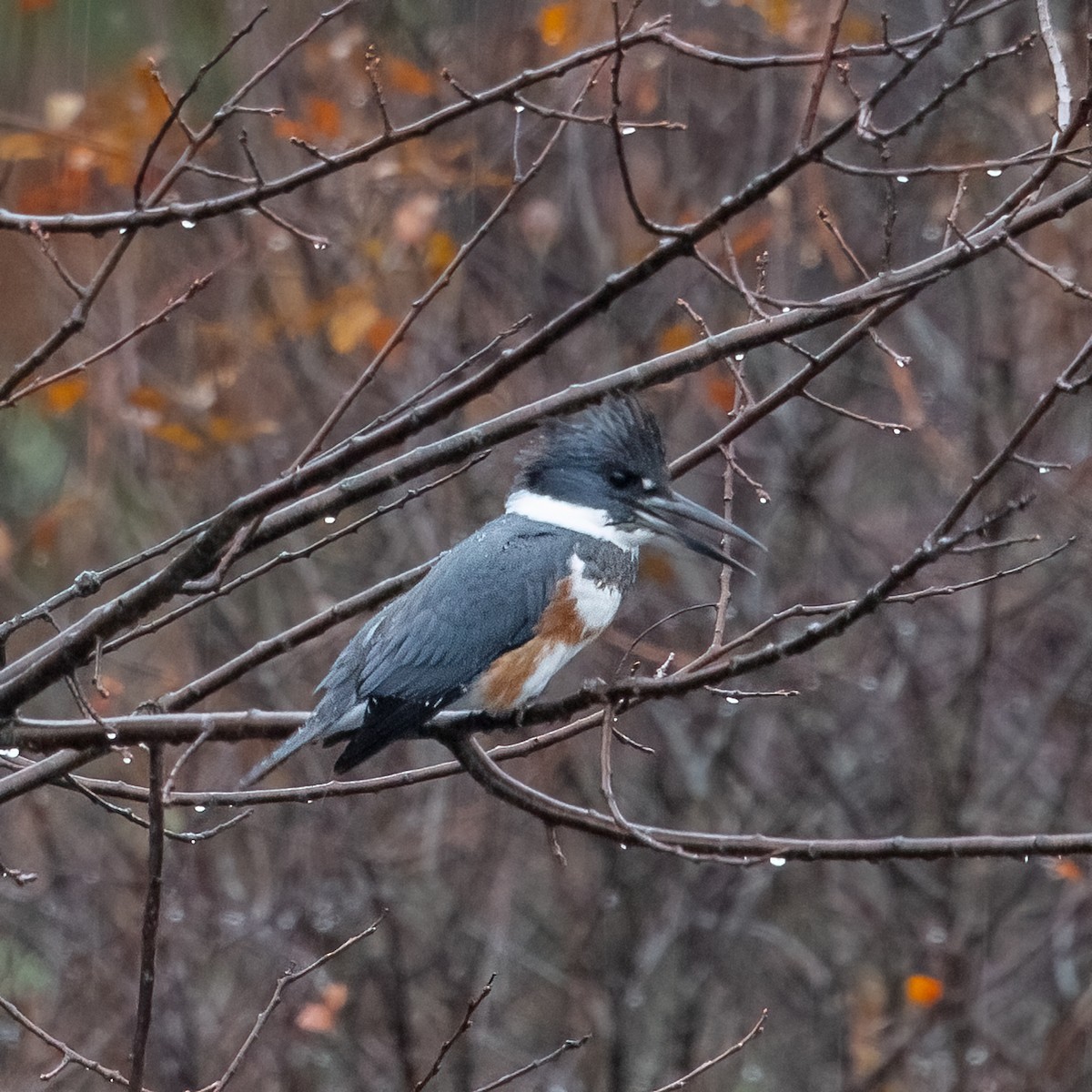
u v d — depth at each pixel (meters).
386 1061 11.86
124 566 5.98
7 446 12.95
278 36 11.61
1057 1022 12.77
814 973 13.25
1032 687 13.20
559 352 12.72
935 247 13.03
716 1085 13.16
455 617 6.98
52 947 12.21
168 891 11.63
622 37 5.80
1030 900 14.30
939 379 13.29
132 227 5.95
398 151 11.03
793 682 13.02
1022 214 5.41
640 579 12.52
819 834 13.19
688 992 12.80
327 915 11.82
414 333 12.41
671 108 12.33
